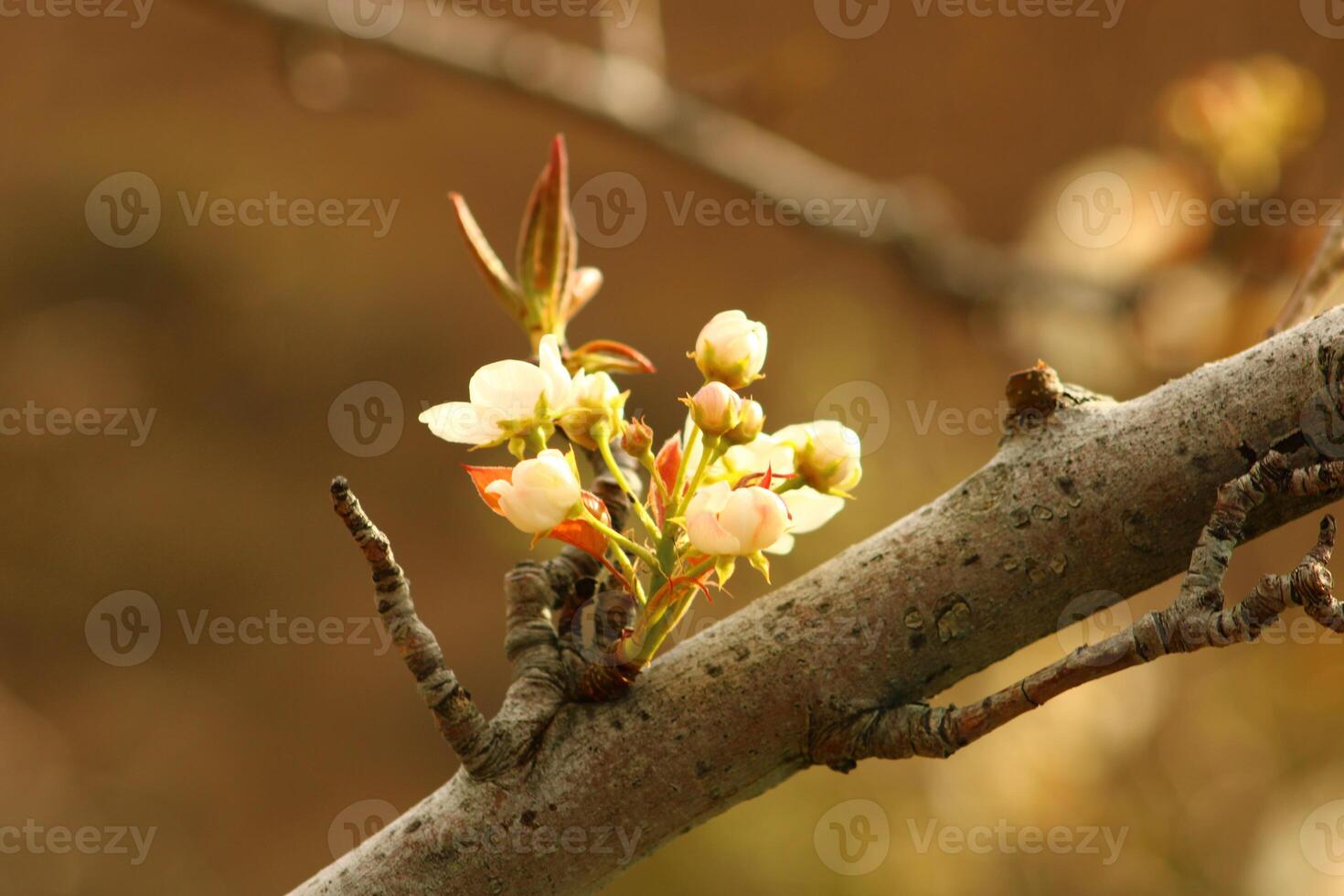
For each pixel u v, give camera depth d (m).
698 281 4.62
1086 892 2.04
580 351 0.85
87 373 4.52
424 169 4.93
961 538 0.81
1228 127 1.65
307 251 4.78
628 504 0.83
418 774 3.99
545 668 0.82
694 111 1.89
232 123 4.91
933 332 2.96
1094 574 0.81
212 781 3.92
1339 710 2.28
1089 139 3.96
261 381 4.62
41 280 4.66
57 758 3.85
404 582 0.80
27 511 4.28
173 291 4.69
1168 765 2.18
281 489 4.44
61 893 3.50
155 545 4.32
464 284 4.84
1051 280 1.90
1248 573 3.38
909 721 0.81
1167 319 1.75
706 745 0.81
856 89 4.17
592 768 0.81
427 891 0.81
